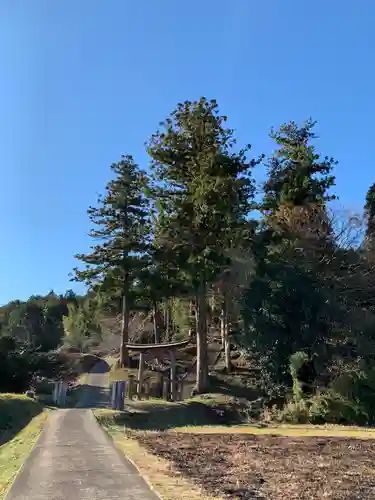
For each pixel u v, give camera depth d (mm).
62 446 12789
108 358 64750
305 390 27703
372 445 13906
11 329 81062
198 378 34375
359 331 28688
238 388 35031
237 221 33906
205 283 35562
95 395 37062
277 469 9922
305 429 19469
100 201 46219
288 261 33469
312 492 7809
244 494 7512
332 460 11188
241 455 11773
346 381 25359
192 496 7262
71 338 72188
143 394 35906
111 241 45125
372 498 7488
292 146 42812
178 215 33969
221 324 48969
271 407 28719
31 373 40938
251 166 35594
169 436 15781
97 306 54938
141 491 7629
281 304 30531
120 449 12320
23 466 9875
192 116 35219
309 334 29047
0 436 18750
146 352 35156
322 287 31812
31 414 25000
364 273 34469
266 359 30281
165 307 58188
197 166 34594
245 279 35125
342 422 24641
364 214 37688
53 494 7484
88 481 8375
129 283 44438
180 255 34844
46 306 89812
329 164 41625
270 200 41750
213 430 18969
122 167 46781
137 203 45938
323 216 36156
